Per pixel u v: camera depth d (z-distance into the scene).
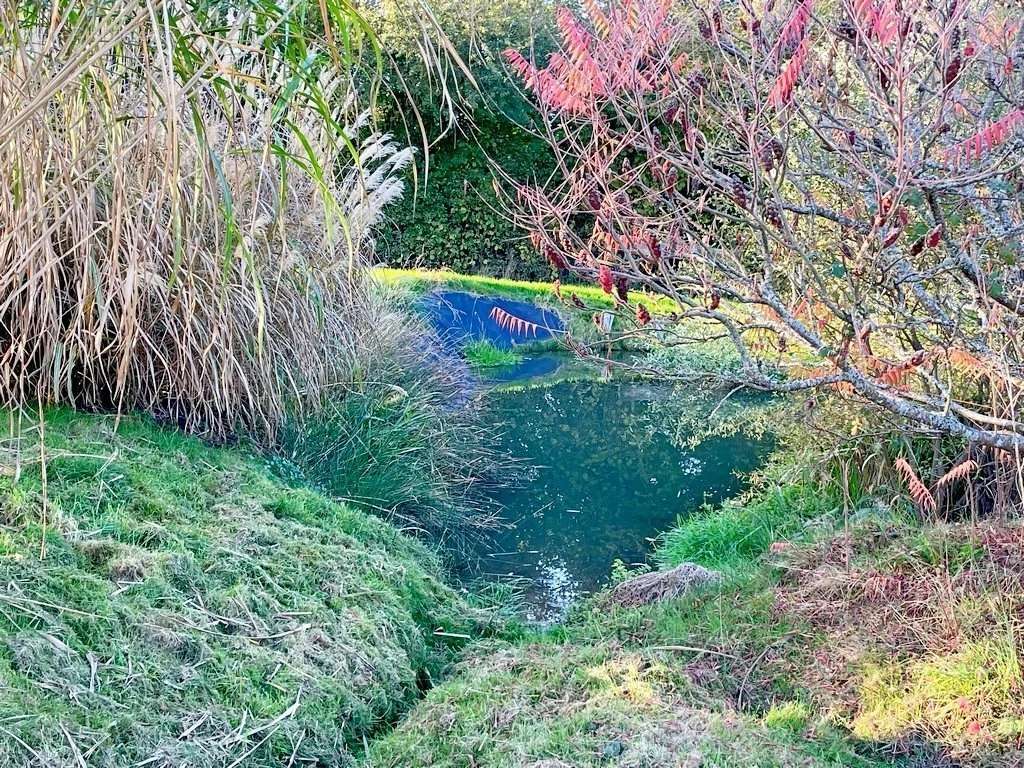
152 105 2.20
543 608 4.80
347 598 3.71
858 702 3.28
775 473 6.03
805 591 4.02
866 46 2.64
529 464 7.35
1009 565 3.74
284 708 2.92
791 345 4.25
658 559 5.57
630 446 7.93
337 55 1.90
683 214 3.12
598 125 2.87
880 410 4.66
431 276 12.70
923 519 4.97
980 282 2.74
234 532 3.83
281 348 5.29
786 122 2.62
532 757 2.73
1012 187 2.92
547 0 6.56
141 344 4.69
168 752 2.52
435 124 13.34
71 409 4.44
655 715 3.03
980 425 4.02
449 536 5.73
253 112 3.74
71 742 2.34
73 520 3.30
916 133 2.73
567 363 11.21
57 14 1.84
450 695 3.30
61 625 2.75
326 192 1.99
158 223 3.64
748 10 2.64
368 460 5.56
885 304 3.32
